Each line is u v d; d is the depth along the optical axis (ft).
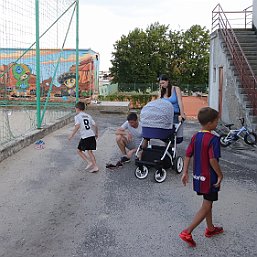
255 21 50.24
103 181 18.89
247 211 15.03
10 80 50.37
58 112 42.55
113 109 54.49
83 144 20.43
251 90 34.53
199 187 11.91
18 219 13.97
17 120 37.88
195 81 124.57
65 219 14.05
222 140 28.99
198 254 11.52
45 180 18.84
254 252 11.70
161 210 15.06
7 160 22.59
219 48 45.93
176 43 124.98
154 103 19.25
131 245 12.05
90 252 11.59
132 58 118.52
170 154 19.40
